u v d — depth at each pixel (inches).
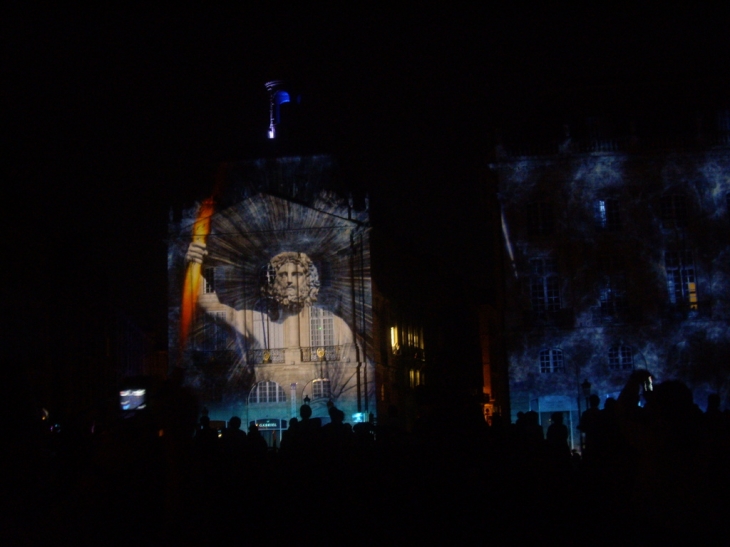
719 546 234.5
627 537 255.3
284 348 2047.2
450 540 437.1
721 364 1807.3
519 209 1893.5
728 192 1870.1
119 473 245.6
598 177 1892.2
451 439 445.1
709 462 242.1
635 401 261.1
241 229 2108.8
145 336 3688.5
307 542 440.5
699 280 1847.9
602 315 1850.4
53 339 2193.7
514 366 1839.3
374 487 504.1
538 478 458.0
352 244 2076.8
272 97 2394.2
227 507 390.0
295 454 541.0
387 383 2213.3
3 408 180.2
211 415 2033.7
